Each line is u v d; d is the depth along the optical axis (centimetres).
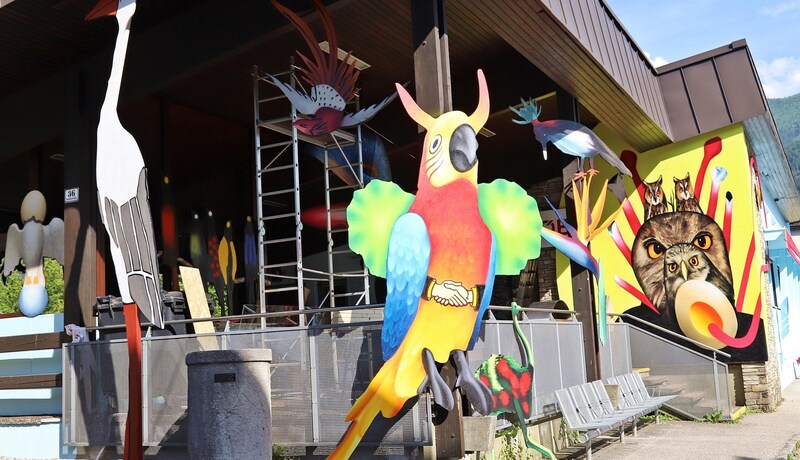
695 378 1203
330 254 1025
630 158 1384
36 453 882
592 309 1116
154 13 920
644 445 945
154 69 936
